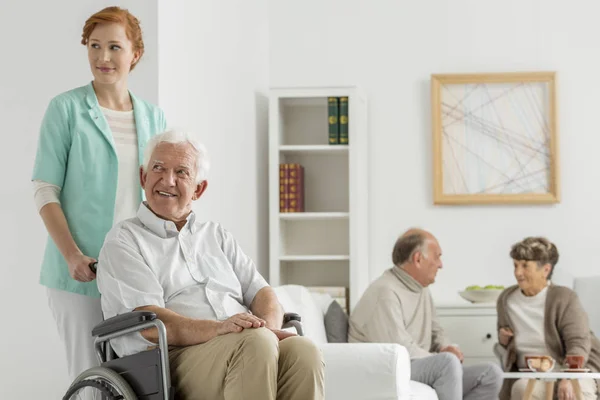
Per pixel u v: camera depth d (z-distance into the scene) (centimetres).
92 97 338
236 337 275
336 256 596
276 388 280
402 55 631
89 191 333
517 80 621
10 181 431
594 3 625
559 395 450
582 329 481
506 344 500
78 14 431
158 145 320
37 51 432
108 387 282
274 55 636
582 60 623
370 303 485
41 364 426
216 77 512
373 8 634
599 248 614
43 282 334
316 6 636
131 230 314
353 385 381
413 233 495
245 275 334
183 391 284
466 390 480
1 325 429
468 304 570
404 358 387
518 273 495
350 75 632
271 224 596
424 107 629
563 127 622
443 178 621
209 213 496
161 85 425
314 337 467
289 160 631
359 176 598
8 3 435
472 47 629
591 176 618
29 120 431
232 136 542
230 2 543
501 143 621
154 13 423
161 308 294
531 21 627
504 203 617
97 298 330
